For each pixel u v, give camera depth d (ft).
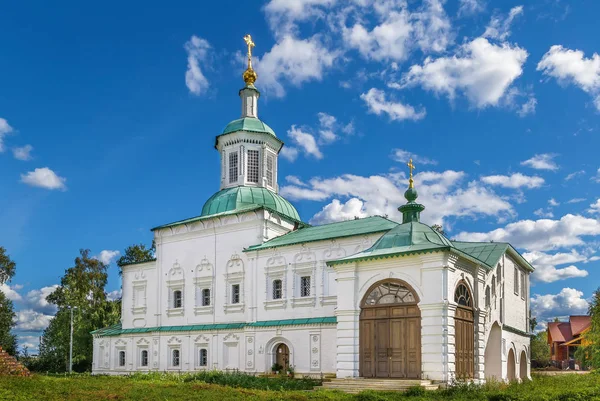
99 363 177.68
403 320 94.38
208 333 152.35
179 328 159.22
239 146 175.52
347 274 100.99
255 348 140.87
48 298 243.60
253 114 181.88
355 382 91.04
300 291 138.82
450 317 90.79
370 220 141.38
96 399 65.05
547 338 390.83
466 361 95.76
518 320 136.46
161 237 170.81
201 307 157.38
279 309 140.36
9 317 230.07
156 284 169.89
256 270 146.72
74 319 223.71
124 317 176.24
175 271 165.78
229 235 156.35
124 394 70.49
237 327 146.82
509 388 79.46
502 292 122.62
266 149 177.99
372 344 96.94
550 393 71.82
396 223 134.10
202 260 160.35
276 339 138.00
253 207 154.61
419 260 94.07
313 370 129.70
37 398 62.80
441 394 75.41
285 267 141.38
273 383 103.24
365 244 129.59
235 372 131.85
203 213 169.99
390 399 69.77
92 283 246.27
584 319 363.76
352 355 97.71
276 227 155.22
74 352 219.82
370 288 98.99
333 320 128.77
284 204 169.78
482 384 84.38
